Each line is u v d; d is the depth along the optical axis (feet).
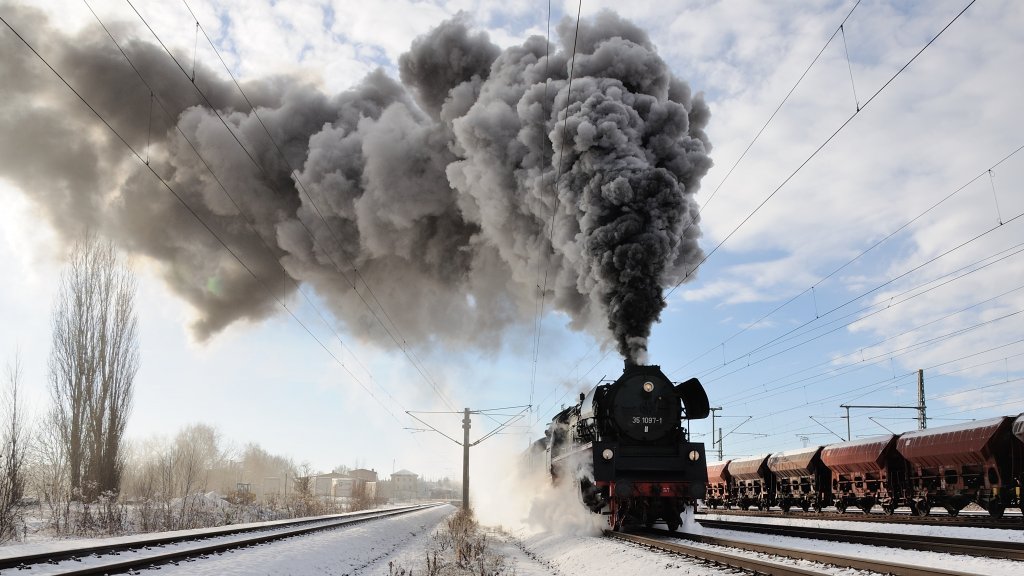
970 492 62.03
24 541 57.26
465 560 51.01
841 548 40.78
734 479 110.83
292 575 39.70
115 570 32.60
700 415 58.44
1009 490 58.39
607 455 55.98
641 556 40.98
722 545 44.21
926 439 67.77
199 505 92.22
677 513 56.03
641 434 56.75
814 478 86.99
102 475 92.73
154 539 45.73
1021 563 30.94
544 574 44.88
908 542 38.96
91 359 93.81
